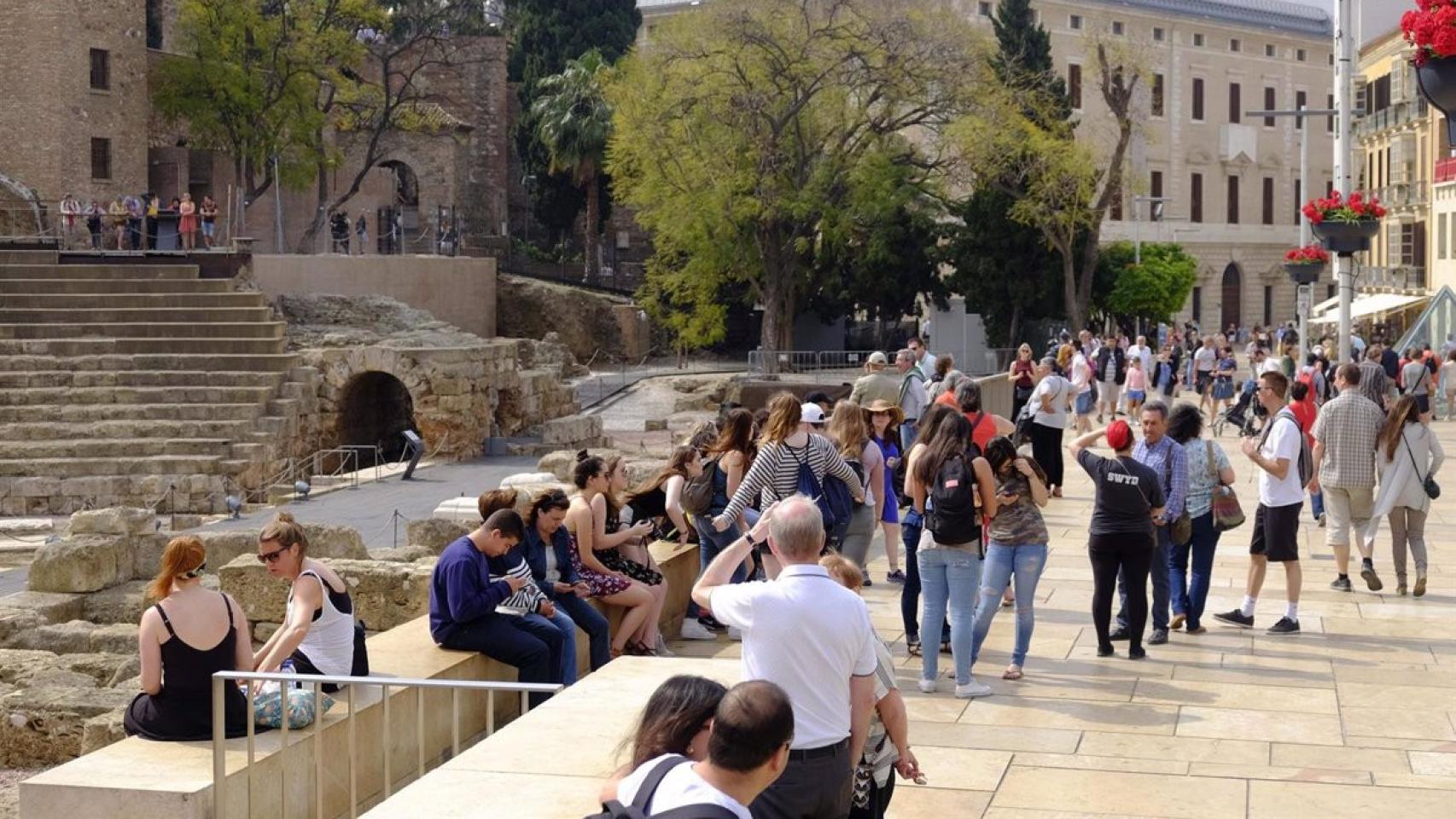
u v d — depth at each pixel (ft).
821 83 185.06
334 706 32.24
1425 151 209.46
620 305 215.51
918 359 73.77
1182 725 35.96
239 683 30.55
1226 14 320.09
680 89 185.78
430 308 186.39
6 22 179.83
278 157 203.10
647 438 148.97
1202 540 45.42
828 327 221.25
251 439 120.57
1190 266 230.48
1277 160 332.39
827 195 194.18
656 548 48.21
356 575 46.09
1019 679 40.11
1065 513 70.90
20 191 176.04
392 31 234.79
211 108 194.80
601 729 27.48
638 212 201.98
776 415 41.37
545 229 265.54
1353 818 29.63
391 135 239.09
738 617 23.22
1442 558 59.36
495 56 261.65
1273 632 45.73
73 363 129.18
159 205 175.73
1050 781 31.91
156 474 115.03
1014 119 190.90
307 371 128.57
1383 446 51.57
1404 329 209.97
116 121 187.93
